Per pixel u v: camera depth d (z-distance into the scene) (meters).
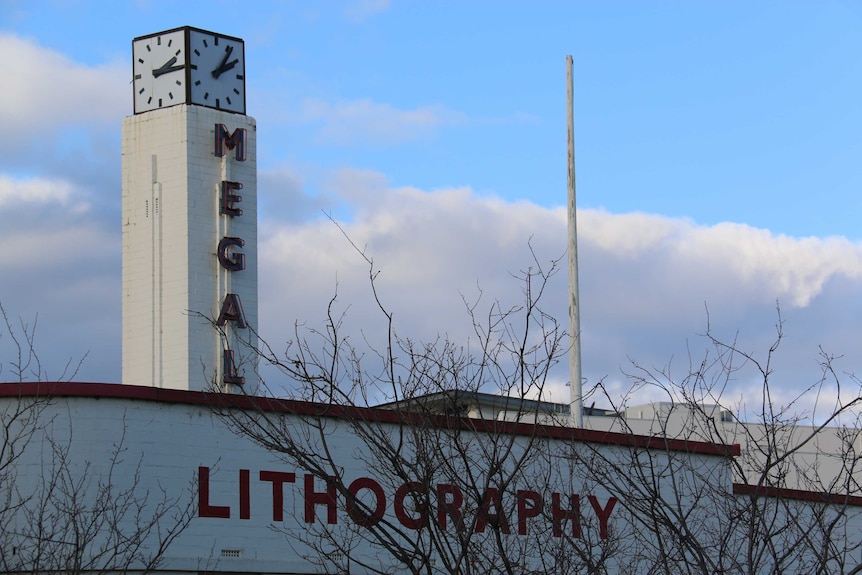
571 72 44.25
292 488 27.86
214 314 54.47
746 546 30.45
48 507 25.34
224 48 57.41
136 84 57.06
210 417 27.20
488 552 26.73
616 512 30.72
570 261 42.25
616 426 49.03
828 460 50.88
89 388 26.17
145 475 26.28
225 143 56.06
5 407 25.95
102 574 25.28
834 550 23.17
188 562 26.34
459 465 26.45
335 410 27.38
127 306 55.03
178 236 54.75
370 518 18.97
